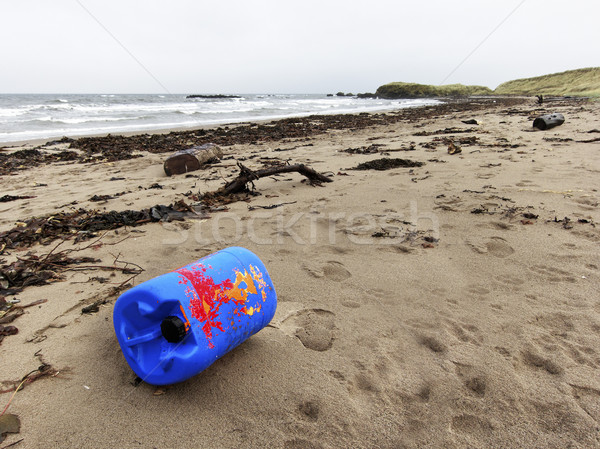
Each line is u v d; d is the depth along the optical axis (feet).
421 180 20.25
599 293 9.25
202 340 6.14
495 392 6.55
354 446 5.61
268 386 6.78
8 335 8.12
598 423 5.85
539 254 11.32
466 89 340.80
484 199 16.34
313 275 10.79
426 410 6.25
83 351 7.61
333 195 18.58
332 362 7.40
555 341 7.74
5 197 20.13
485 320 8.53
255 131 53.57
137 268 11.29
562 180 18.45
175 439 5.72
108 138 45.24
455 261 11.32
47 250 12.88
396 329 8.36
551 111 66.33
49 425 5.95
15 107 107.24
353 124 63.10
